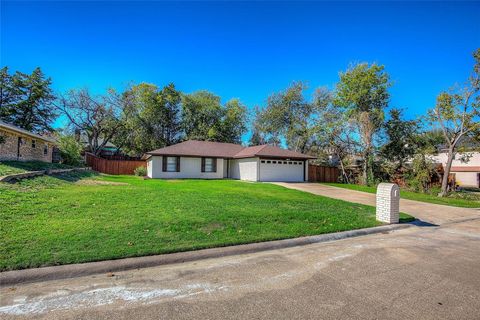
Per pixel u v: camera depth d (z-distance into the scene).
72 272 3.85
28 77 29.00
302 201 10.77
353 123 24.89
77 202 7.94
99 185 12.70
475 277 4.09
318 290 3.54
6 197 7.59
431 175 21.70
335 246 5.72
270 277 3.96
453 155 19.91
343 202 11.26
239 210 8.14
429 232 7.43
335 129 26.05
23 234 5.02
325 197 12.74
